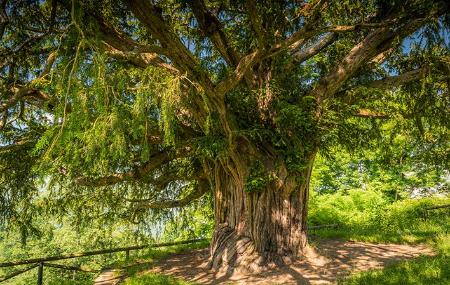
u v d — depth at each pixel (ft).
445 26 22.22
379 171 68.08
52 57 18.94
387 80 27.84
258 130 25.41
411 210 52.16
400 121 29.63
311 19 20.39
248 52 25.90
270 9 22.17
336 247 31.12
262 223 27.07
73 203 37.47
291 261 26.50
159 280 24.86
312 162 28.96
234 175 28.37
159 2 24.71
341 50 31.55
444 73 26.25
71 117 12.98
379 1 23.85
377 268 23.25
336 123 25.12
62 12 20.86
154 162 30.76
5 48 21.54
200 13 22.57
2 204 32.58
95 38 15.11
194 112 23.80
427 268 20.06
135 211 39.34
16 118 28.91
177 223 44.57
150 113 17.58
